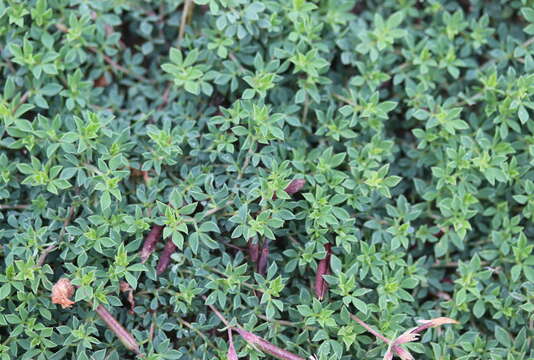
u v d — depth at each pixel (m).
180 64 0.45
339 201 0.44
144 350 0.43
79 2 0.46
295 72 0.45
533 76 0.45
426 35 0.47
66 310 0.43
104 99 0.47
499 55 0.47
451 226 0.46
